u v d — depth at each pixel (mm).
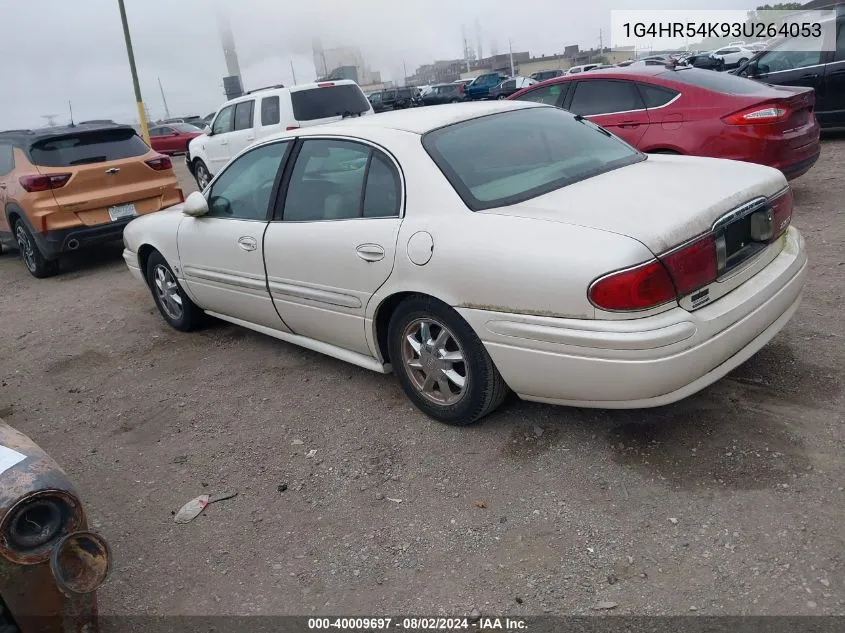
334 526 3082
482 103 4277
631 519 2846
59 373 5352
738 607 2367
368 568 2797
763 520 2727
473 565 2730
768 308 3203
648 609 2412
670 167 3713
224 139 12703
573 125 4184
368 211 3705
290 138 4328
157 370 5141
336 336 4148
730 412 3459
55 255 8227
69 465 3926
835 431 3188
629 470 3146
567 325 2881
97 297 7480
